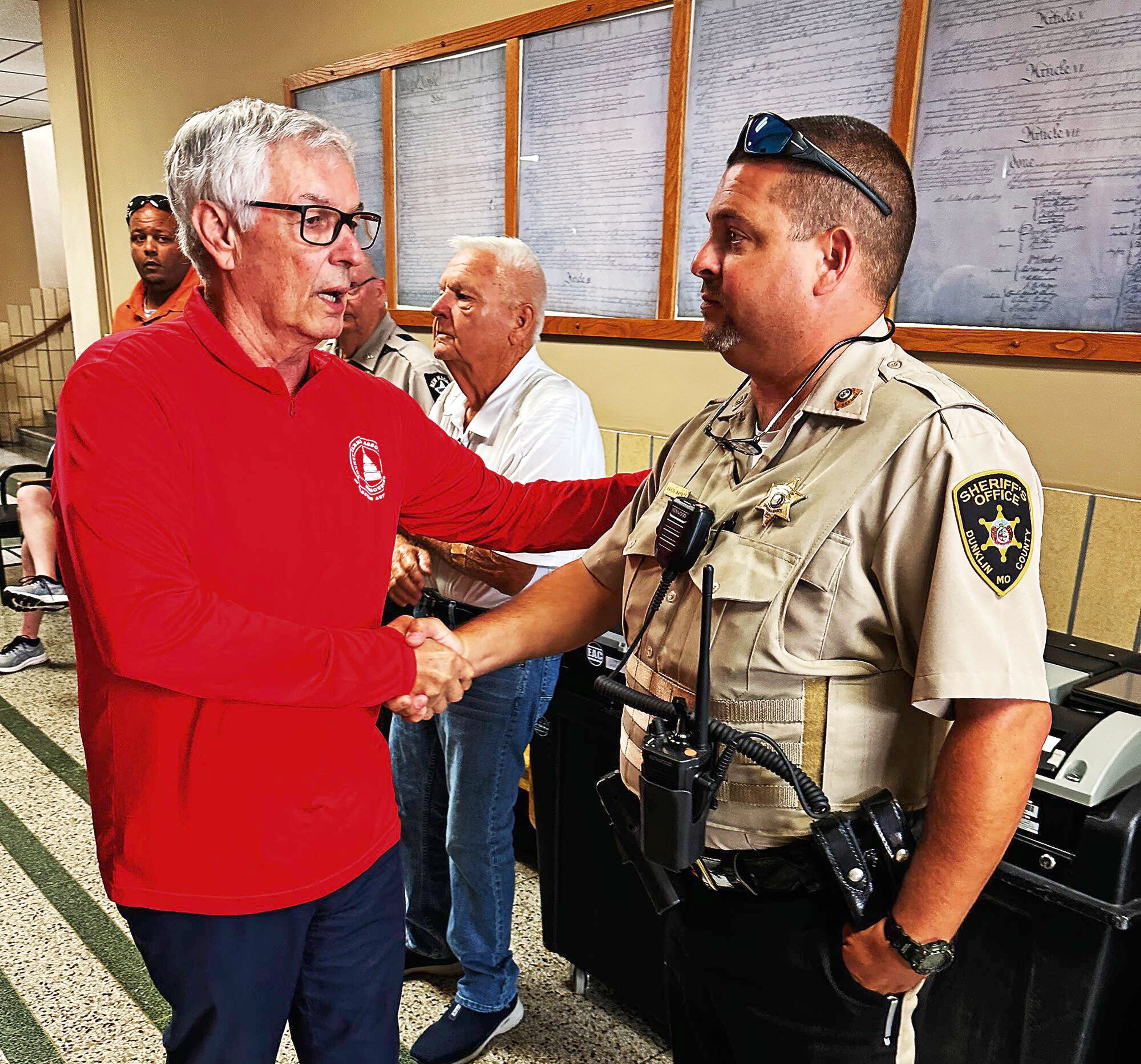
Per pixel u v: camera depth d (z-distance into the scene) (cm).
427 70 298
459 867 171
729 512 102
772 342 100
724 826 101
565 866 185
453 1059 170
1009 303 176
